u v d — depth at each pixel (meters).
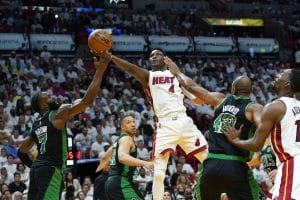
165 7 27.78
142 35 23.36
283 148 5.08
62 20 22.62
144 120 16.02
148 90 7.26
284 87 5.25
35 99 6.54
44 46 20.39
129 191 7.51
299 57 25.56
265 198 6.20
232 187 5.40
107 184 7.59
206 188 5.54
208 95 5.90
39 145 6.40
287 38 26.80
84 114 16.08
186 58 22.55
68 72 19.22
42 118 6.46
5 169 12.70
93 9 24.55
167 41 23.48
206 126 17.78
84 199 11.96
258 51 25.23
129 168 7.56
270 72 23.20
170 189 12.70
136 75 7.14
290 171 5.02
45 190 6.22
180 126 7.09
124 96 17.84
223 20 27.03
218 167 5.42
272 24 27.45
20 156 6.81
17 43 20.95
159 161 7.09
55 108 6.56
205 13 26.84
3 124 14.77
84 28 22.67
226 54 24.52
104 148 14.17
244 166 5.45
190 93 6.28
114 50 22.45
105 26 23.28
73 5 24.08
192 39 24.06
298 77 5.24
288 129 5.09
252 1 29.48
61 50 21.53
